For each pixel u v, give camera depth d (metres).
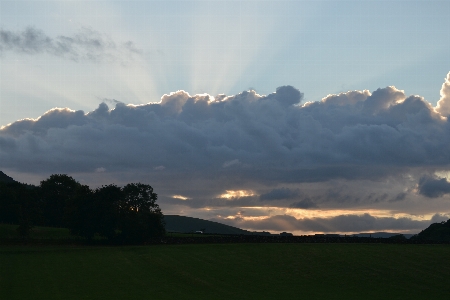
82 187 107.12
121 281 64.31
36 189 164.38
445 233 133.00
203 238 100.88
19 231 102.69
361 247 91.56
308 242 98.50
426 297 59.38
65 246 97.25
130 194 109.19
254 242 99.25
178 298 55.72
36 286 59.84
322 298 57.59
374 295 59.78
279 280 67.19
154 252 87.12
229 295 58.00
